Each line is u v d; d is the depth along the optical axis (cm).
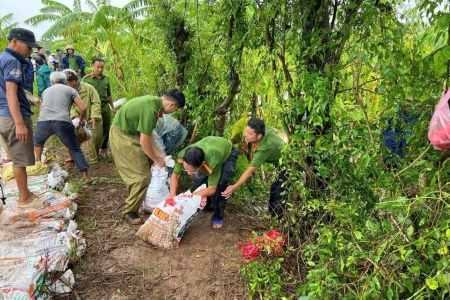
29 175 411
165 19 395
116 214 366
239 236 331
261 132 295
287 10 229
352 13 212
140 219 349
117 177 469
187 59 418
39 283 232
